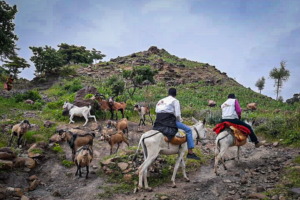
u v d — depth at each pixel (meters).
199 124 7.38
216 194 5.70
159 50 55.88
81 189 6.04
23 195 5.37
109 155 8.10
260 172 6.98
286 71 40.00
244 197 5.48
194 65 47.72
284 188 5.73
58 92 24.89
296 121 10.87
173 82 35.28
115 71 37.81
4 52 30.28
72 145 7.60
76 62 57.69
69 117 13.01
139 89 29.75
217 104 25.56
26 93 18.84
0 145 7.82
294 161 7.41
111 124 9.96
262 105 26.89
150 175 6.57
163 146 5.96
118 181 6.38
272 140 10.62
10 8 25.28
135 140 10.21
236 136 7.02
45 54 35.28
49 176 6.77
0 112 12.87
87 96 14.63
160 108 6.14
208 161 8.16
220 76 42.28
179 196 5.65
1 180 5.88
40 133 9.71
